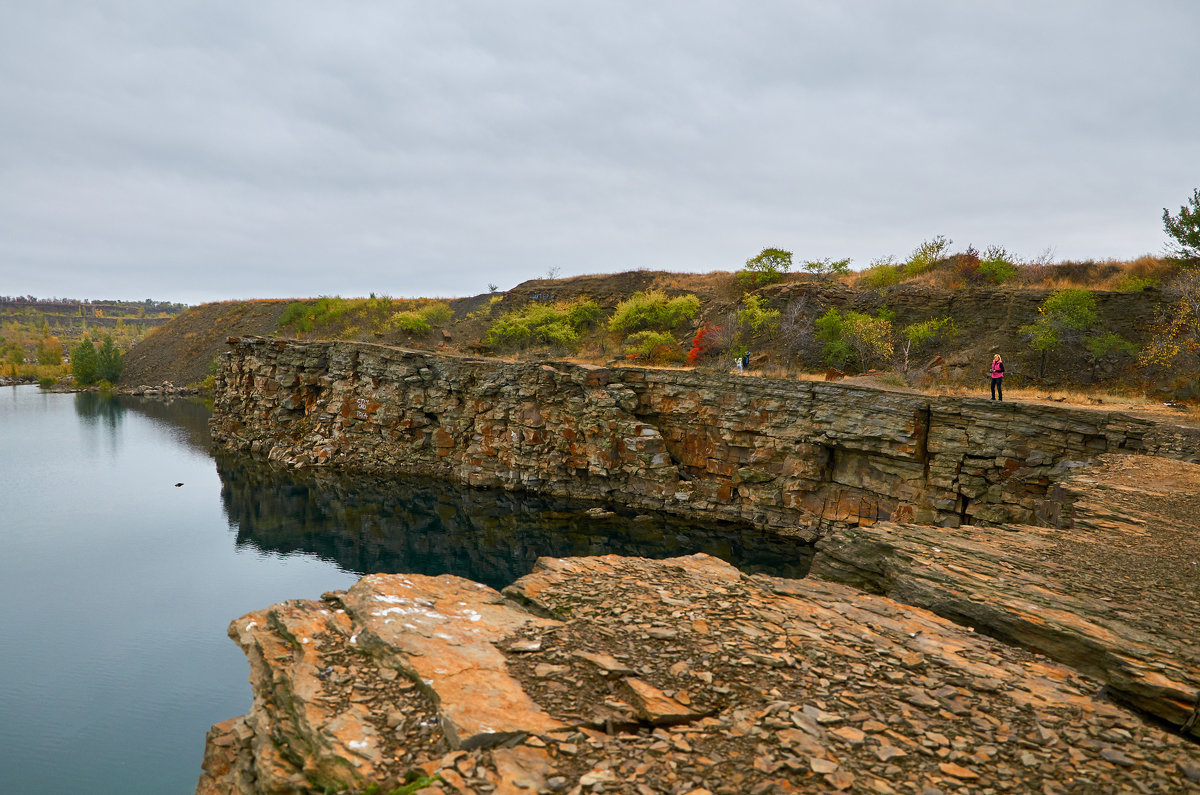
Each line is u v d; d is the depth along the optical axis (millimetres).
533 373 39781
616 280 67750
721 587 9258
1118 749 5328
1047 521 16297
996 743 5391
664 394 36000
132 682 19266
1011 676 6703
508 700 5914
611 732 5543
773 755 5082
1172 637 7422
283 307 111062
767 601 8719
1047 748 5320
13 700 18188
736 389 33125
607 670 6449
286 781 6004
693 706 5887
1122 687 6691
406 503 38719
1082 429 22531
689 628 7613
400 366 46344
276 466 49438
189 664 20406
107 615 24047
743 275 56562
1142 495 13922
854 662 6844
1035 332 34719
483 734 5285
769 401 31844
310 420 52156
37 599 25547
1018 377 34594
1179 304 31641
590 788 4699
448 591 8797
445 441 44719
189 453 55062
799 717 5645
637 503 36406
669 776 4840
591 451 37625
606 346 55375
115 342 193125
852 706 5895
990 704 6051
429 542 31609
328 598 8781
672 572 9961
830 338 41938
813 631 7645
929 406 26781
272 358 54500
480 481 42125
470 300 84375
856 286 50438
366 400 48031
